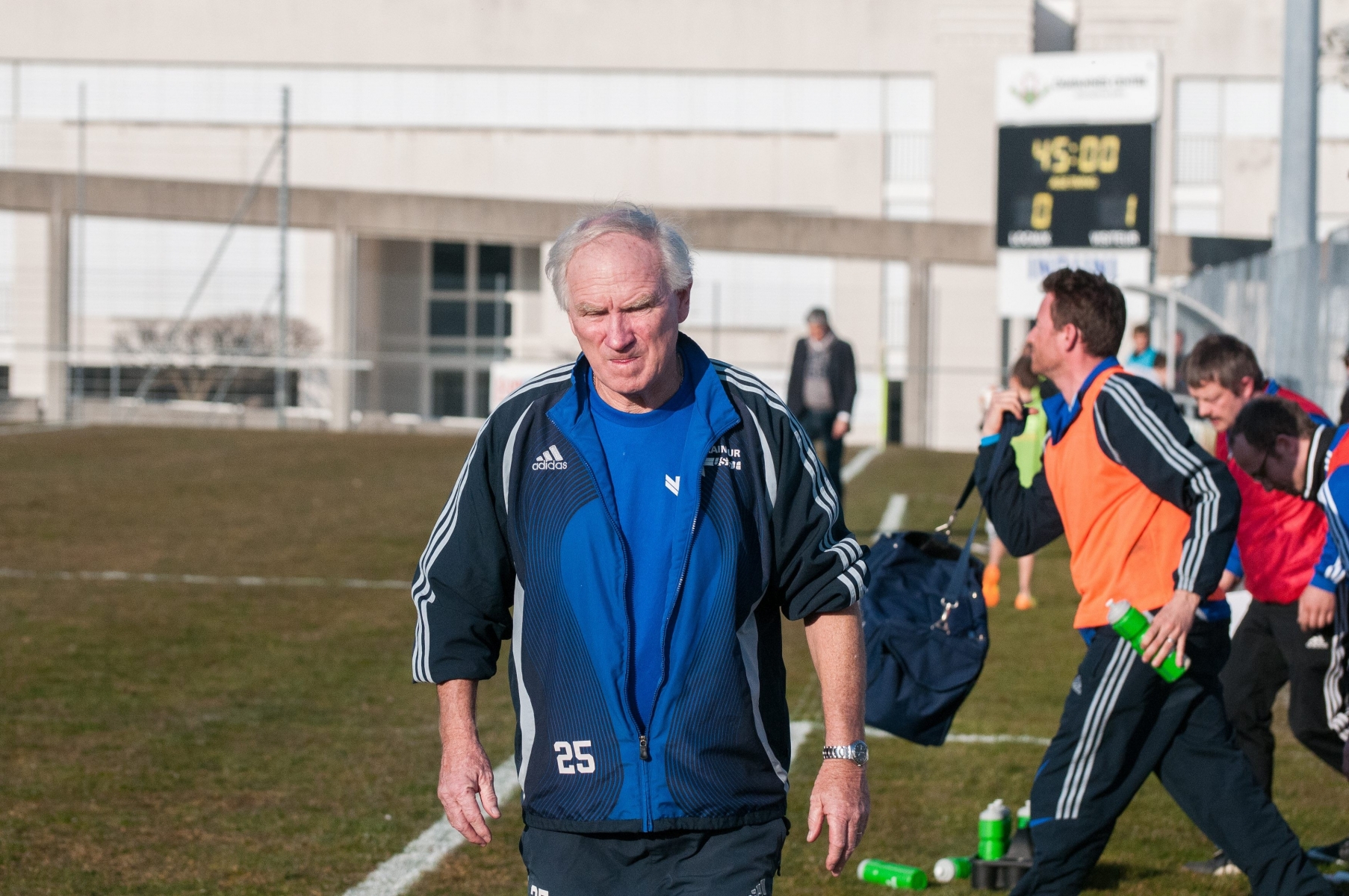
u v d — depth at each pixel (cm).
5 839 1941
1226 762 1527
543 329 13050
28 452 7412
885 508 5669
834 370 5178
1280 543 1883
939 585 1683
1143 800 2222
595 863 1074
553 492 1077
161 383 11362
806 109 13450
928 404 11238
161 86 13938
